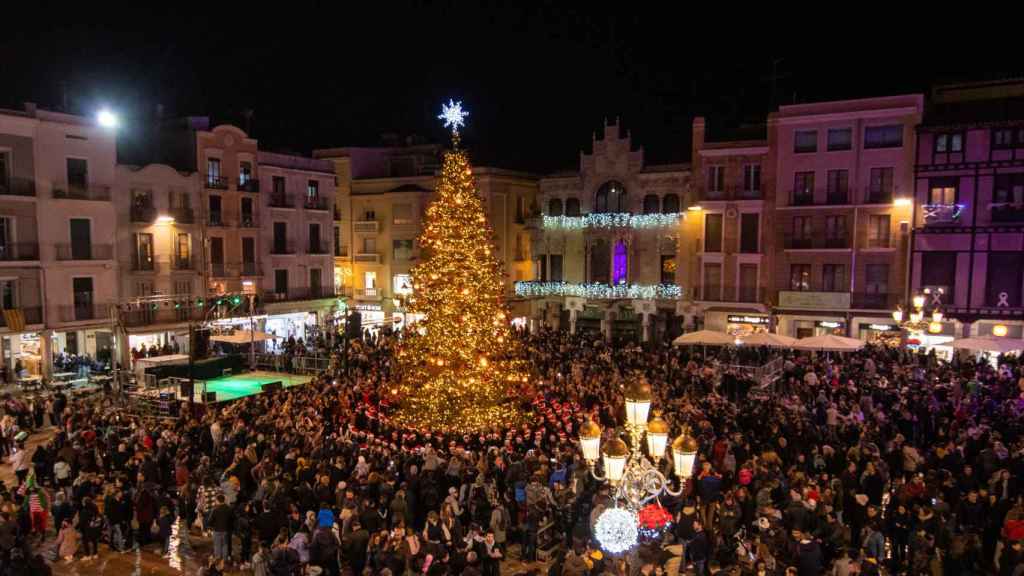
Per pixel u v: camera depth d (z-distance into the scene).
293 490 16.67
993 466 17.33
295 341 40.28
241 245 45.38
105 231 37.69
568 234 48.72
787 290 40.31
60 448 20.52
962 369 28.25
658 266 45.41
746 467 17.05
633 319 47.06
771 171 40.81
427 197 51.28
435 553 13.51
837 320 38.97
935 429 21.23
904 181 37.41
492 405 26.28
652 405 22.06
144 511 17.59
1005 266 35.34
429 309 25.91
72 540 16.86
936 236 36.69
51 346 35.41
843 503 16.36
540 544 17.12
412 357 26.58
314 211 50.41
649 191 45.44
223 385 32.81
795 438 19.36
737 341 29.23
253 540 15.75
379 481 16.86
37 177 35.00
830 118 38.94
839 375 27.31
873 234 38.50
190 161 43.03
